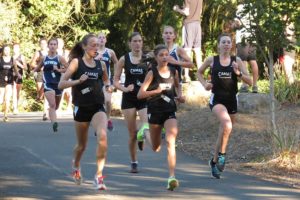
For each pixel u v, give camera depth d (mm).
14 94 19703
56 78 14266
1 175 10047
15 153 11859
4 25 26094
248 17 11492
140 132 9953
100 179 9047
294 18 11297
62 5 27453
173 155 9078
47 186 9367
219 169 9969
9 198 8617
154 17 26625
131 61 10133
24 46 26766
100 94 8953
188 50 18406
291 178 10141
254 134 12789
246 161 11391
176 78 9398
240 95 14867
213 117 14320
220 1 11734
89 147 12594
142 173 10414
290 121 12945
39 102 26953
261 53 12164
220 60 9992
